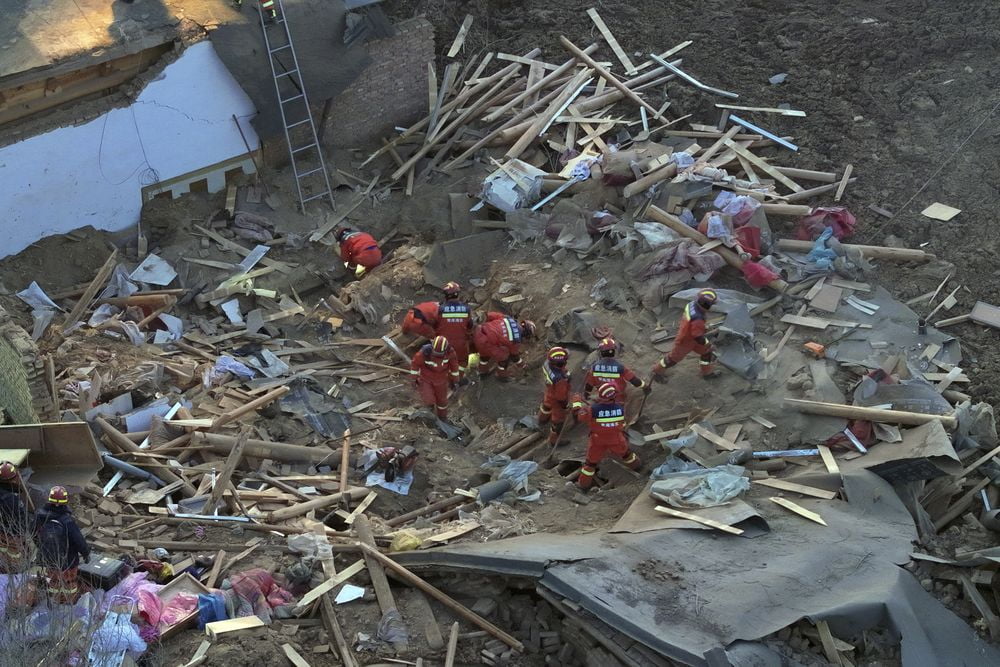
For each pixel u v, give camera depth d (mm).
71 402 13672
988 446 13125
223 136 17906
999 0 19812
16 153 15688
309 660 10414
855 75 19109
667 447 13562
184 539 11859
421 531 12242
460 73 20156
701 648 9586
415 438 14391
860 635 10211
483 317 16391
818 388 13953
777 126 18516
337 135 19219
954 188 16969
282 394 14359
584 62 20016
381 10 18391
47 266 16500
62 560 10000
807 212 16625
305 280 17469
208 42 16812
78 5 16531
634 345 15258
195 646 10242
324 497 12852
